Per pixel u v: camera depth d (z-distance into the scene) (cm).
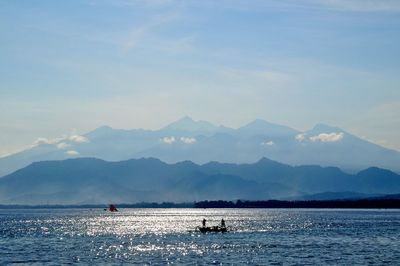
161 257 13512
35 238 19088
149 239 18550
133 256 13700
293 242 17175
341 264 12300
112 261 12838
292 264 12331
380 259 13038
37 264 12381
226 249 15162
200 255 13862
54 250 15050
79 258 13350
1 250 15050
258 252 14450
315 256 13600
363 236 19375
